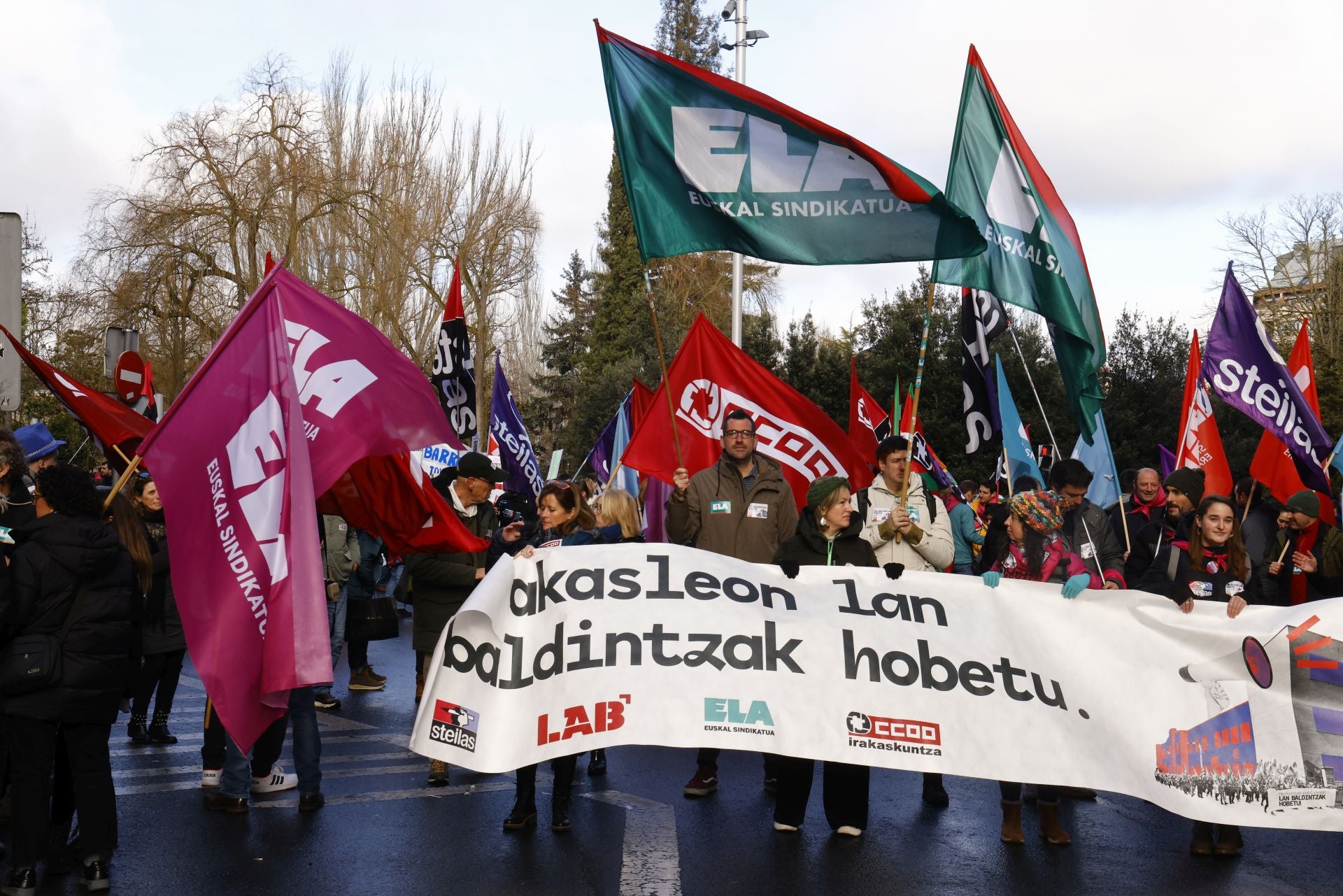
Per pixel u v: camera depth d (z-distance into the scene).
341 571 10.15
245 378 5.44
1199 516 6.47
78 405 7.63
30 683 4.89
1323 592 8.18
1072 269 7.43
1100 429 11.38
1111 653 6.04
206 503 5.32
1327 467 9.02
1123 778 5.82
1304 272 40.84
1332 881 5.59
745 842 6.01
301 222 30.66
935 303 27.03
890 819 6.56
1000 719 5.91
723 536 7.38
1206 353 9.56
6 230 8.91
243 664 5.17
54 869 5.33
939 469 12.41
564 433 46.09
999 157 7.36
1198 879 5.57
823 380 27.61
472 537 6.90
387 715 9.55
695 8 47.38
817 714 5.91
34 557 5.00
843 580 6.21
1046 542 6.57
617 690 5.92
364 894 5.12
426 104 34.19
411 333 34.06
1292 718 5.90
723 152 6.95
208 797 6.49
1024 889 5.34
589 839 6.02
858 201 6.87
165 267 30.33
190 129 31.20
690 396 9.27
